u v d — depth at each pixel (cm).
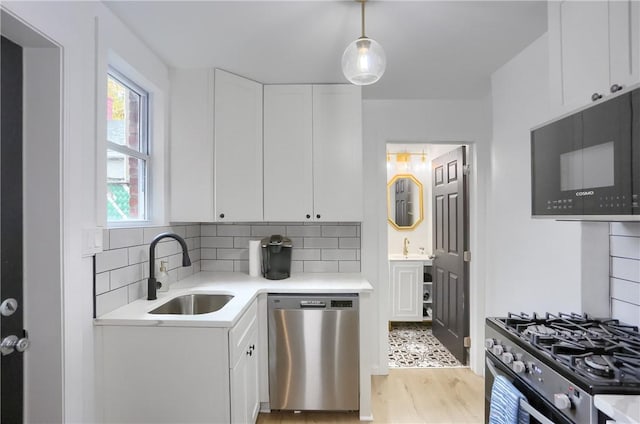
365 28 169
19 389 123
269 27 167
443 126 277
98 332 148
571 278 162
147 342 148
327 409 210
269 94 240
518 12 154
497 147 225
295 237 273
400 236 405
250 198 231
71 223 129
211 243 272
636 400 89
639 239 138
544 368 112
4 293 118
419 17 158
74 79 132
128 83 187
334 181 239
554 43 138
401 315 374
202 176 214
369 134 277
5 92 119
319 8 151
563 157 122
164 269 195
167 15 157
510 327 143
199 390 148
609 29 110
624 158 96
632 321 141
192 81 214
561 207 123
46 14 117
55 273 124
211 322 147
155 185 207
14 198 121
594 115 108
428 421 213
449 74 227
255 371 198
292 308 210
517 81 200
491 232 257
